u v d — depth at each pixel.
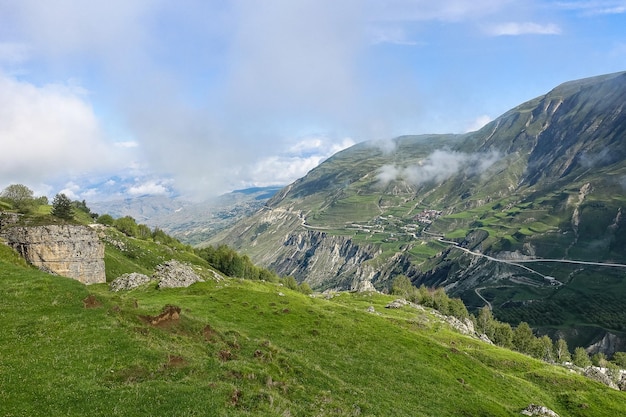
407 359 71.94
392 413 49.50
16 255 99.50
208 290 91.94
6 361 34.66
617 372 132.75
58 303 48.22
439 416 54.94
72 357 37.19
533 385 83.56
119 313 48.97
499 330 189.38
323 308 94.19
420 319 135.62
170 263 105.38
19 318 43.44
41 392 30.83
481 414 59.81
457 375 72.19
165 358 40.28
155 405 31.41
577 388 87.19
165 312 51.62
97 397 31.38
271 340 66.69
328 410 42.66
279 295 92.69
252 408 35.12
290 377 49.75
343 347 70.81
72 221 129.25
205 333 52.41
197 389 34.97
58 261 118.88
